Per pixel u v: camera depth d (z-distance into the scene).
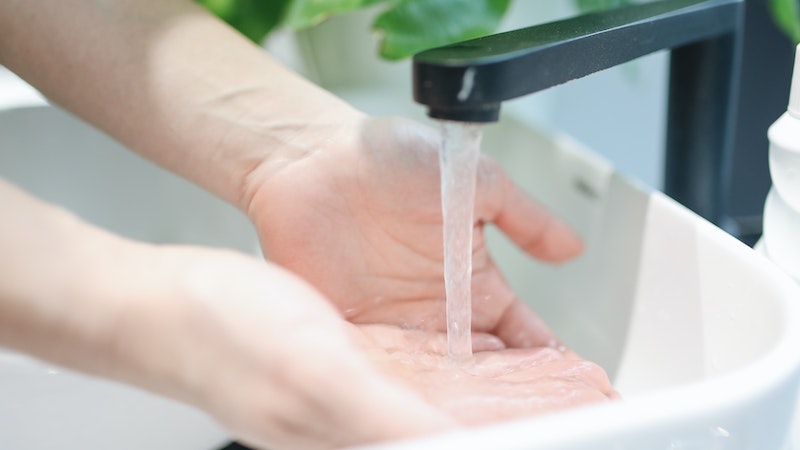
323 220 0.65
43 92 0.69
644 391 0.62
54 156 0.73
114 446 0.62
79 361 0.54
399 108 0.81
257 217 0.65
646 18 0.60
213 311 0.52
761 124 0.76
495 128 0.77
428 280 0.66
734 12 0.65
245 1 0.74
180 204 0.75
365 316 0.65
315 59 0.84
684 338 0.61
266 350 0.51
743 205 0.77
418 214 0.64
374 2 0.70
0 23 0.68
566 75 0.56
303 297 0.53
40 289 0.53
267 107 0.66
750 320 0.57
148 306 0.53
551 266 0.70
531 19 0.81
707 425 0.51
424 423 0.51
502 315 0.66
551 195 0.72
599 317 0.66
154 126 0.67
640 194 0.64
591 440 0.49
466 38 0.71
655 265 0.63
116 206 0.75
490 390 0.58
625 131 0.84
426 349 0.63
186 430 0.63
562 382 0.58
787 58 0.75
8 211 0.54
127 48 0.67
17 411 0.61
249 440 0.54
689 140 0.67
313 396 0.51
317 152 0.65
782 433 0.53
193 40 0.67
